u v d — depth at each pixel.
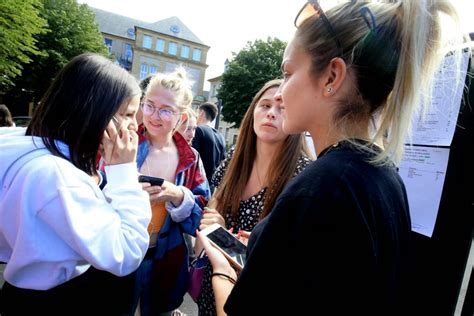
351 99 0.64
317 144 0.71
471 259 1.01
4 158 0.88
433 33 0.62
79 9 21.91
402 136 0.60
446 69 0.99
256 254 0.59
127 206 1.03
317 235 0.54
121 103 1.02
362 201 0.55
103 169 1.38
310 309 0.53
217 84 44.88
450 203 1.01
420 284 1.09
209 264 1.42
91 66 0.99
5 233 0.88
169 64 47.56
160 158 1.69
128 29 50.59
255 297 0.57
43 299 0.94
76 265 0.93
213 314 1.38
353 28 0.61
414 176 1.12
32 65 19.56
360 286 0.54
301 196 0.56
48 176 0.85
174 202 1.54
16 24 11.03
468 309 1.02
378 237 0.56
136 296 1.46
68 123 0.94
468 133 0.96
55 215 0.84
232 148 1.84
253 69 22.19
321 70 0.64
